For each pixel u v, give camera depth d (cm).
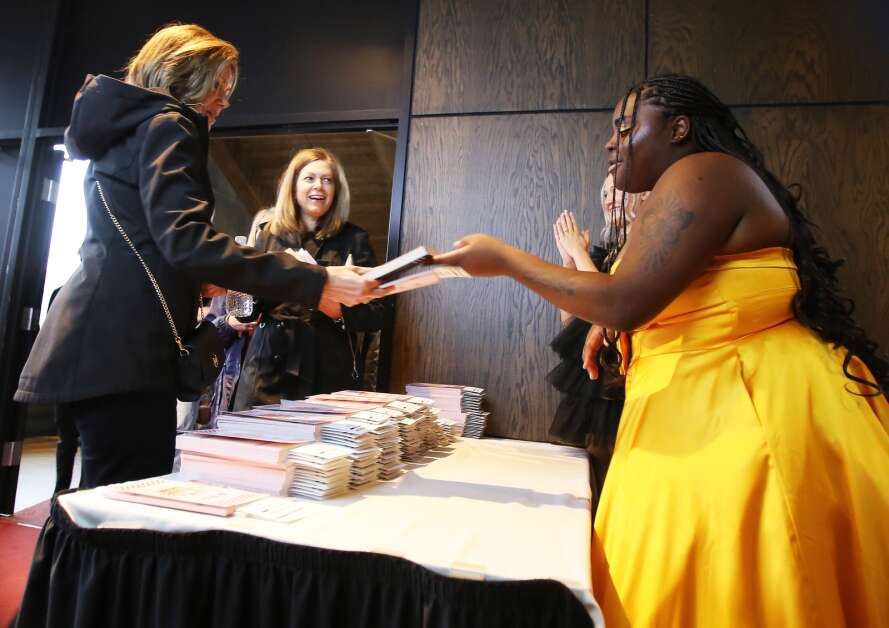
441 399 187
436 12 238
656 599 67
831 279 88
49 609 71
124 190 111
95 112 110
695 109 85
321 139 563
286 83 257
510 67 228
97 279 108
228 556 66
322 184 208
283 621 64
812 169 199
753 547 65
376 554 62
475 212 222
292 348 188
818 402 71
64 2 287
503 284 216
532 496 95
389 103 246
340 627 62
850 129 199
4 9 294
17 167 279
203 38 126
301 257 175
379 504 85
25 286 277
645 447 77
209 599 67
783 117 204
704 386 75
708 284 76
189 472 94
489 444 166
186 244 101
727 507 67
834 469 68
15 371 273
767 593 63
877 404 75
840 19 205
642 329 86
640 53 218
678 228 71
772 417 70
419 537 69
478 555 63
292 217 210
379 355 221
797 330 77
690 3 217
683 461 72
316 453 90
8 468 271
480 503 88
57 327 106
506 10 232
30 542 233
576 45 224
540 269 80
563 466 130
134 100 112
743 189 74
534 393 208
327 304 111
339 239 211
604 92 220
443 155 228
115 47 279
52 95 282
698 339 77
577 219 214
